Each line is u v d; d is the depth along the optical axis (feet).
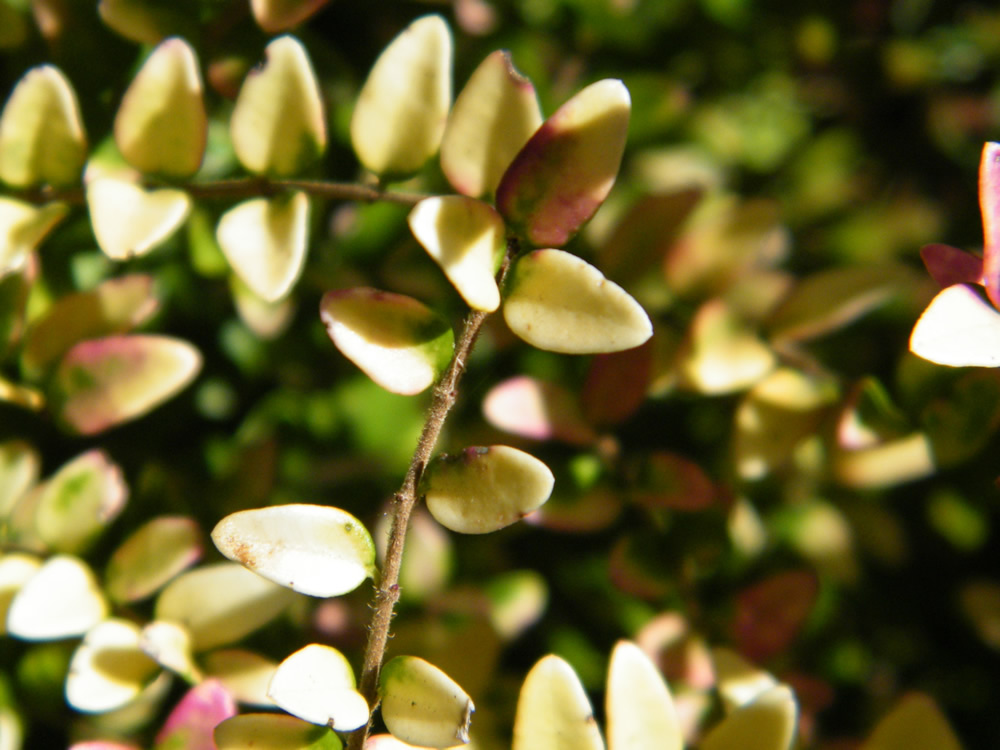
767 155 0.61
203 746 0.39
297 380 0.51
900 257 0.57
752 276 0.47
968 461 0.45
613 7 0.52
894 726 0.40
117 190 0.40
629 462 0.46
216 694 0.40
